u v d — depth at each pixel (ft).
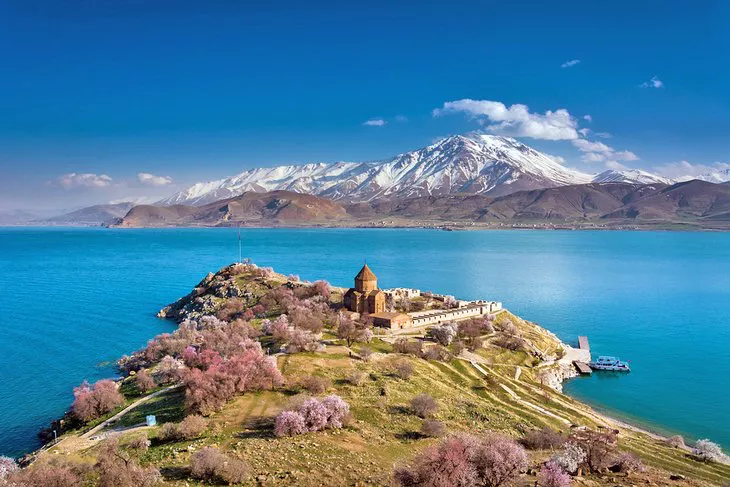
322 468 153.48
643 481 161.48
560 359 417.90
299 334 330.13
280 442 177.06
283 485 140.15
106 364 383.04
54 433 254.06
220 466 146.82
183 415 223.10
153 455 171.01
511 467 139.74
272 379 246.47
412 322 435.94
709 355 442.91
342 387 252.01
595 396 342.85
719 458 224.12
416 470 140.15
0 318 538.47
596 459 169.89
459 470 134.00
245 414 211.41
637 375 389.39
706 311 623.36
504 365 368.27
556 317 589.73
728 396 343.26
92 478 156.46
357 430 195.72
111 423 238.27
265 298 512.63
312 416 192.03
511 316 501.56
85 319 540.52
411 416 219.20
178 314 552.41
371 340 369.09
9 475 153.07
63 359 394.93
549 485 139.23
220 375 235.20
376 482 144.15
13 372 361.51
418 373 297.94
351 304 458.50
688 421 300.20
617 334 515.09
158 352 378.12
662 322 565.94
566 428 236.43
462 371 331.36
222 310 504.84
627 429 278.67
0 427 269.64
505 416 239.30
